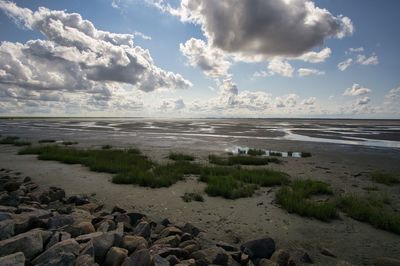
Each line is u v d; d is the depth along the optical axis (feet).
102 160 48.52
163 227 19.99
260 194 30.96
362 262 16.20
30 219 15.80
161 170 40.81
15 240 12.28
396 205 28.43
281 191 29.76
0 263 10.32
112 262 12.74
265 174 39.93
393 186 36.55
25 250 12.26
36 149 62.39
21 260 10.91
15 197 23.44
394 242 19.13
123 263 12.16
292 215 24.23
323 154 68.69
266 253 16.49
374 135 132.26
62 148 68.13
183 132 150.20
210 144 90.27
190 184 35.09
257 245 16.60
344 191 33.32
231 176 36.91
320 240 19.26
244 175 37.86
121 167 42.04
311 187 32.09
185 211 24.94
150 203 27.09
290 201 25.81
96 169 42.32
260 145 88.33
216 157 58.08
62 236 13.99
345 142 98.43
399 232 20.51
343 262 16.08
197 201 27.99
